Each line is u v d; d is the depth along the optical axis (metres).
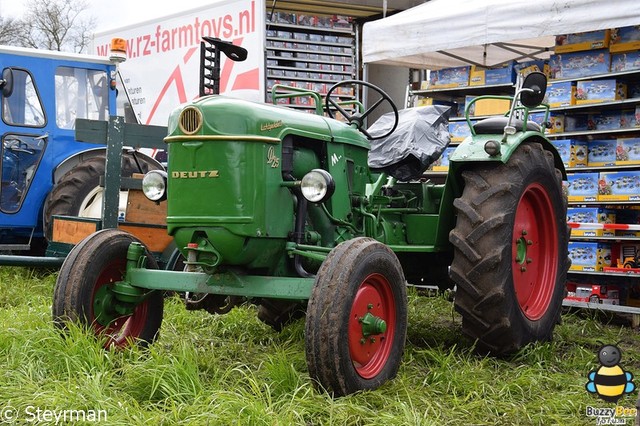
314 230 3.86
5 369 3.47
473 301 4.03
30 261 4.63
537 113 6.20
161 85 9.27
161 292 4.16
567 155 6.02
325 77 8.84
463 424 3.11
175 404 3.03
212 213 3.50
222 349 4.19
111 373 3.38
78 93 7.67
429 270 4.92
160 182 3.80
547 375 3.83
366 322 3.36
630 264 5.78
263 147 3.52
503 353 4.14
